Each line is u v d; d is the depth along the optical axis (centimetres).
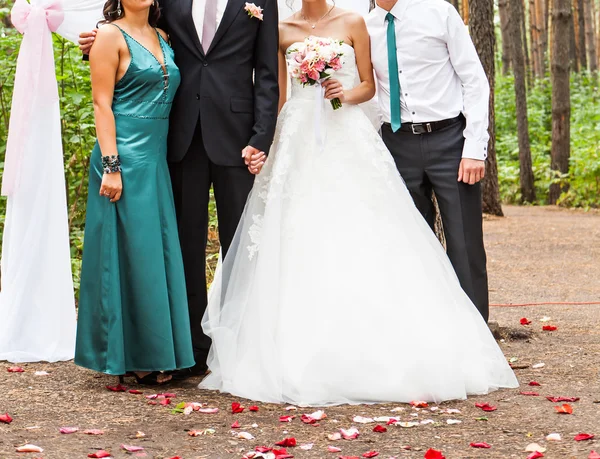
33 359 450
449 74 447
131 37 395
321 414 341
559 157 1702
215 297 423
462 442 304
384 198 402
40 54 463
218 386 396
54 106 468
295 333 380
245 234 404
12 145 461
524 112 1795
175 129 407
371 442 306
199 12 402
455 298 400
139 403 367
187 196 412
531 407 352
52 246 464
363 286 383
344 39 425
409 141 448
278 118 422
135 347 390
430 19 439
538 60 2544
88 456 289
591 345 490
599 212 1527
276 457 285
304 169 407
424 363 369
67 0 466
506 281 793
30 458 286
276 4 407
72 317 465
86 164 650
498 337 516
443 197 446
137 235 387
